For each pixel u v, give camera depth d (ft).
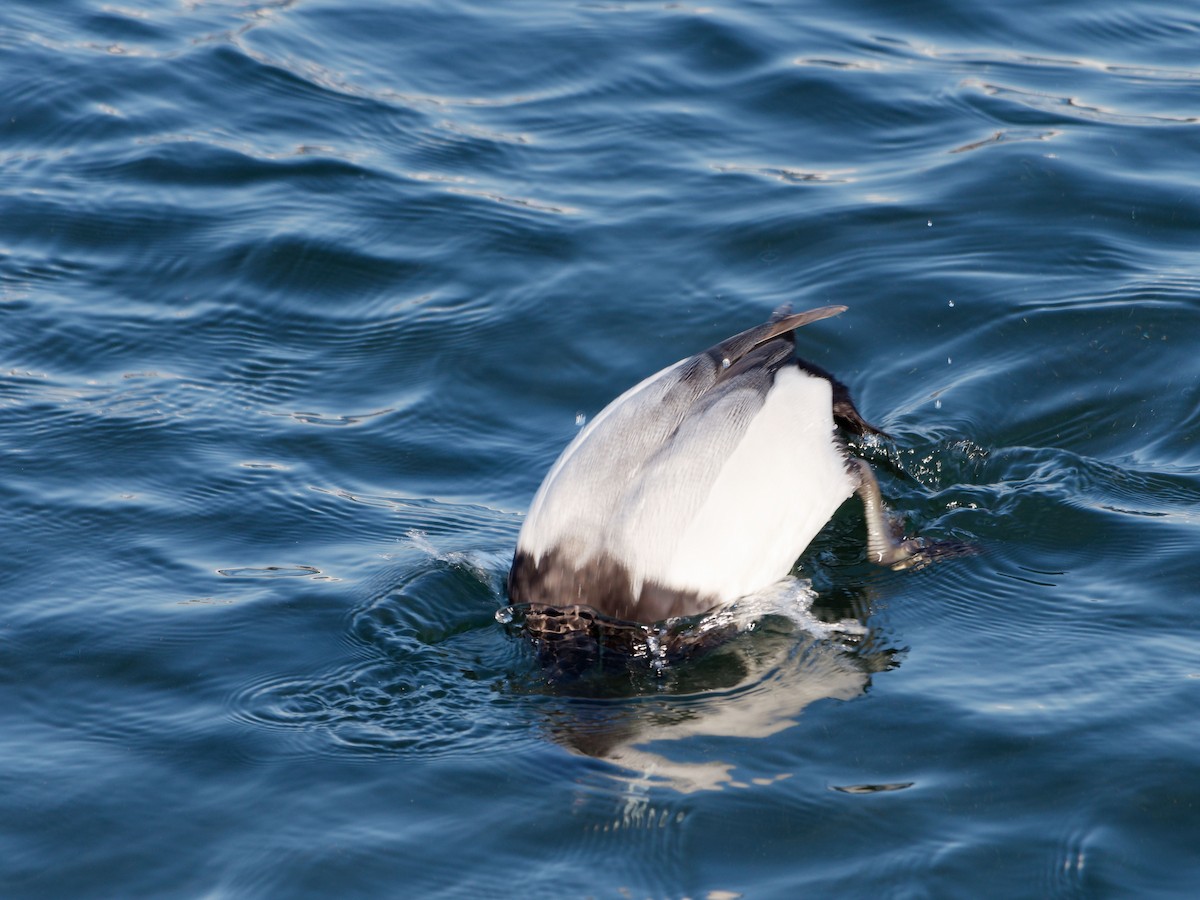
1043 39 56.54
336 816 25.17
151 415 38.24
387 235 46.09
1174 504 34.17
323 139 51.03
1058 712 27.07
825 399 33.17
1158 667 28.22
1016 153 49.01
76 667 29.35
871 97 52.54
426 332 41.96
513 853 24.21
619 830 24.64
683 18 58.23
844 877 23.38
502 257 45.03
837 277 43.60
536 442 37.70
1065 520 33.81
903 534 33.99
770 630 30.60
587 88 53.83
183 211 47.24
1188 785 25.03
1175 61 54.75
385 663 29.63
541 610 30.27
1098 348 40.09
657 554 29.94
